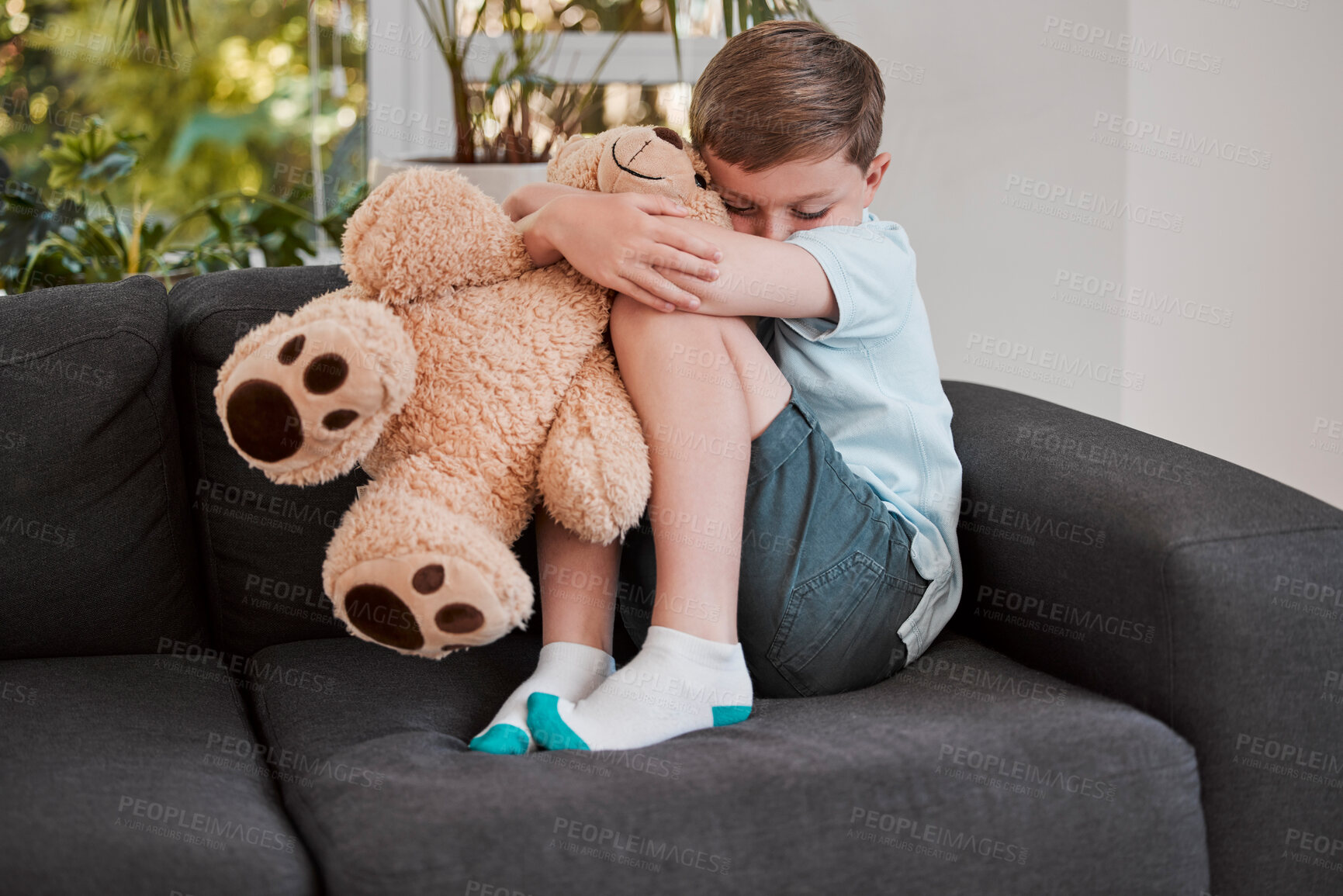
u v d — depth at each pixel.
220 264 1.70
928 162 1.81
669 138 0.91
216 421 1.05
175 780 0.76
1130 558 0.82
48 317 0.99
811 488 0.87
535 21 1.98
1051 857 0.73
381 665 0.98
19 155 3.23
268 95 3.71
